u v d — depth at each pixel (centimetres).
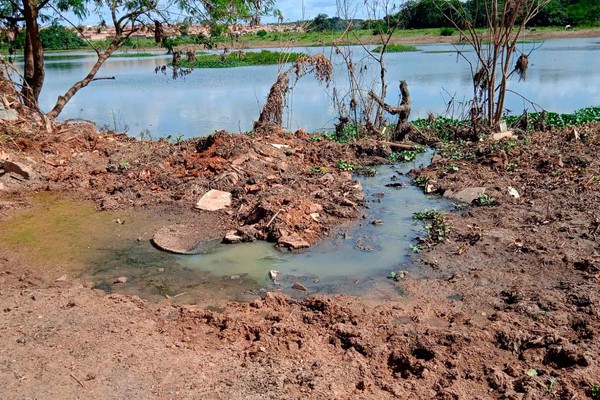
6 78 1441
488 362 442
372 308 536
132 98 2272
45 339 476
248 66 3609
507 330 476
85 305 546
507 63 1309
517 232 705
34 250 705
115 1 1417
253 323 507
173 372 429
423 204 856
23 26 1620
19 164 969
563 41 4138
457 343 466
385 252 680
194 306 556
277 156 1055
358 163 1116
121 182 953
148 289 601
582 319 490
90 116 1848
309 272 632
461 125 1351
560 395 392
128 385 411
